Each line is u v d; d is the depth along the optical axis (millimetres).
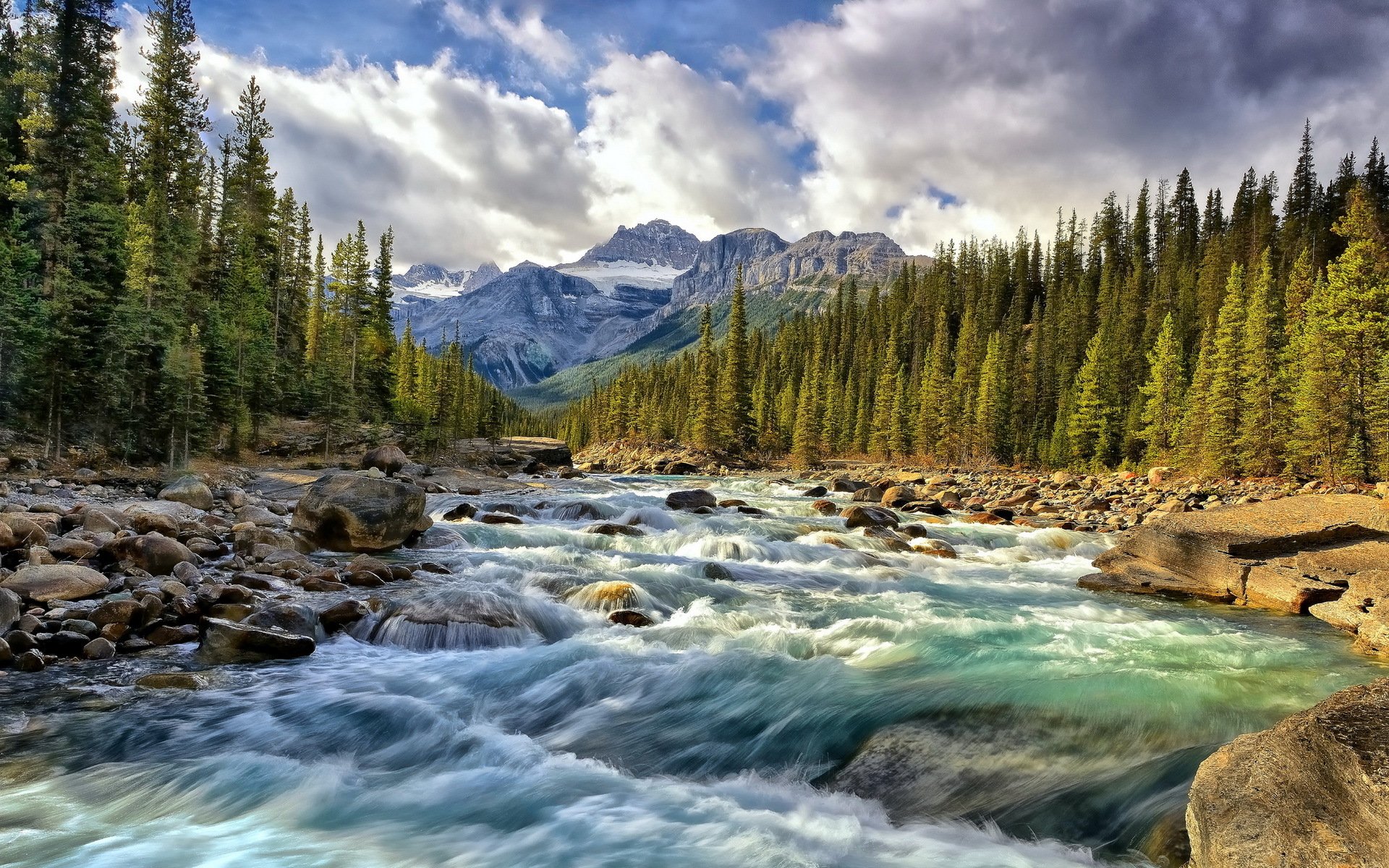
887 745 7781
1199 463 54094
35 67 45219
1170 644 11750
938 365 88375
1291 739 4805
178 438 36656
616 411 126062
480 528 22438
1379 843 3922
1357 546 15969
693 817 6562
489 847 6000
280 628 10781
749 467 91750
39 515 15820
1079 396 69812
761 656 10758
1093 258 123938
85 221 42344
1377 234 48250
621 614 12711
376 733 8234
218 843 5969
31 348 32375
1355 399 43594
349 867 5621
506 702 9297
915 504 36781
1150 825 6180
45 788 6691
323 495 18578
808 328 147125
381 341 74000
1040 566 21125
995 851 6008
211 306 47125
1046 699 8820
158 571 13141
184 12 59125
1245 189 110938
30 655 9266
